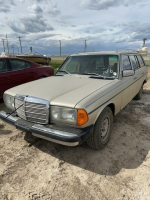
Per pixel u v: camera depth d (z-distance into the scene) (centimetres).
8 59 557
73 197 214
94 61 387
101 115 279
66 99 252
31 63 621
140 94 586
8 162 278
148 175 249
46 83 334
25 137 356
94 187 229
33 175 251
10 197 215
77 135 232
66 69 414
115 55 377
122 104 377
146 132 372
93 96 264
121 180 241
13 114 307
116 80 345
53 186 232
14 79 557
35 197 215
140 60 554
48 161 282
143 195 216
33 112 268
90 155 297
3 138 351
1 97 534
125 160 283
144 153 300
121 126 400
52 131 243
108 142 335
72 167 268
